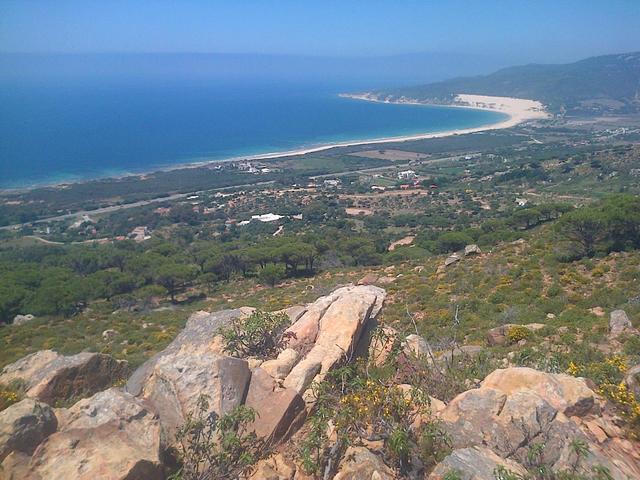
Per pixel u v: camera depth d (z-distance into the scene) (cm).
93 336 2712
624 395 664
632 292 1872
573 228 2800
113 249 6362
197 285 4625
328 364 773
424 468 562
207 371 648
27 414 512
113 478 474
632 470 538
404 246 5719
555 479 503
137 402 579
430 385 764
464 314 1955
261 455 592
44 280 3888
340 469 567
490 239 4291
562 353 1081
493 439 568
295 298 3017
